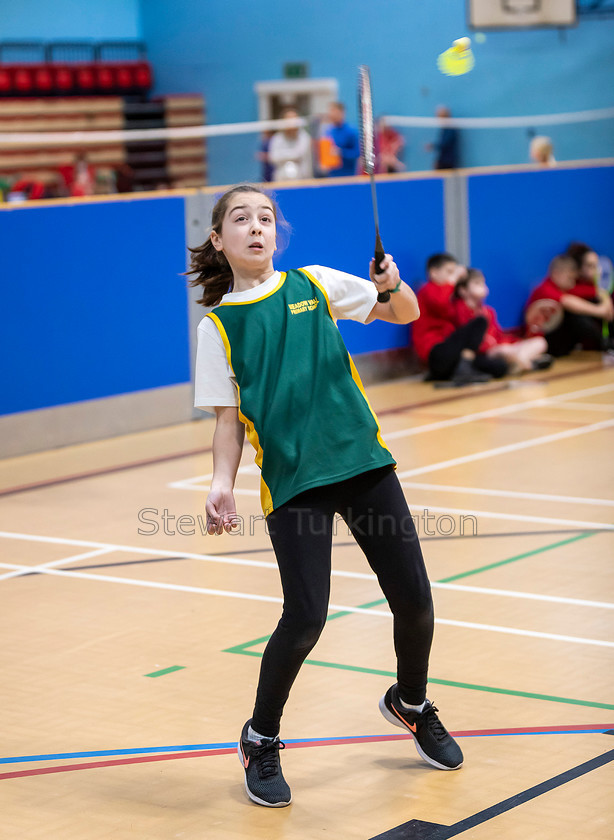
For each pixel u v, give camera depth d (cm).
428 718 669
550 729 718
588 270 2331
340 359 632
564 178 2464
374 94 3553
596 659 841
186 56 3834
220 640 902
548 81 3316
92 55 3803
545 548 1131
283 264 1928
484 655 852
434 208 2191
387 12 3491
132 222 1731
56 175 3544
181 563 1117
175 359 1812
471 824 599
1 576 1086
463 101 3428
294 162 2961
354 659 851
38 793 651
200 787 657
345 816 615
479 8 3238
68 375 1670
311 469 609
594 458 1505
